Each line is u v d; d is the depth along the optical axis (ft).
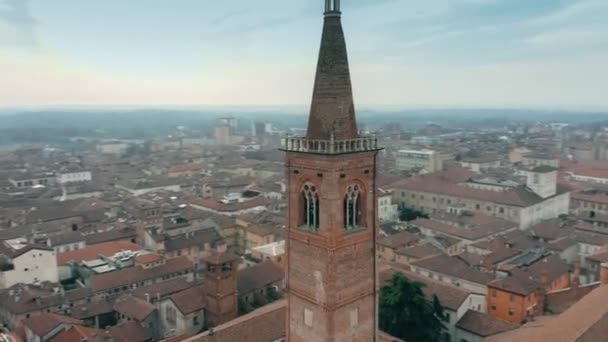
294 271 186.91
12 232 532.73
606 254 419.54
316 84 171.63
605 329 190.39
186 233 529.45
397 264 428.15
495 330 287.69
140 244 529.45
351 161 171.42
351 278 178.29
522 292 320.09
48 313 334.24
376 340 189.67
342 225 172.76
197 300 342.85
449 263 409.49
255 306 379.55
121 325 317.01
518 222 595.88
